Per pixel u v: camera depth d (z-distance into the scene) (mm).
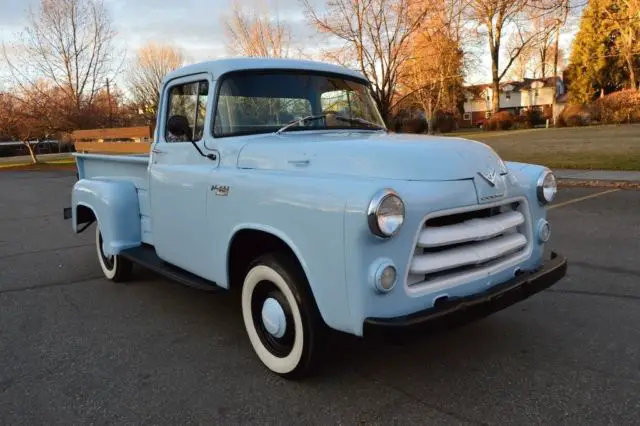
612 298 4656
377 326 2682
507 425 2814
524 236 3543
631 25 31031
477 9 18219
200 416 3031
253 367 3621
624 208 8805
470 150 3244
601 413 2889
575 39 52094
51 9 29156
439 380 3328
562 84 67938
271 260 3279
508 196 3303
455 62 19141
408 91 20297
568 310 4418
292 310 3217
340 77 4473
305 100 4211
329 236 2791
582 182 12133
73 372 3633
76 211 5930
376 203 2592
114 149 5926
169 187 4238
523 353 3656
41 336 4301
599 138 25078
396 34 12828
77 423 3000
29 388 3422
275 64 4145
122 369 3658
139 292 5387
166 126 4488
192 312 4766
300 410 3049
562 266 3574
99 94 31219
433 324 2744
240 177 3451
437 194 2869
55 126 29078
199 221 3887
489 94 69500
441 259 2922
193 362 3729
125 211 5082
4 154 45094
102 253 5852
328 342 3199
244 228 3385
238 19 20062
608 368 3398
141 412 3094
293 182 3057
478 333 4008
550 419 2850
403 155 3031
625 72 48781
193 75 4152
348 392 3223
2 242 8352
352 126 4312
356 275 2699
